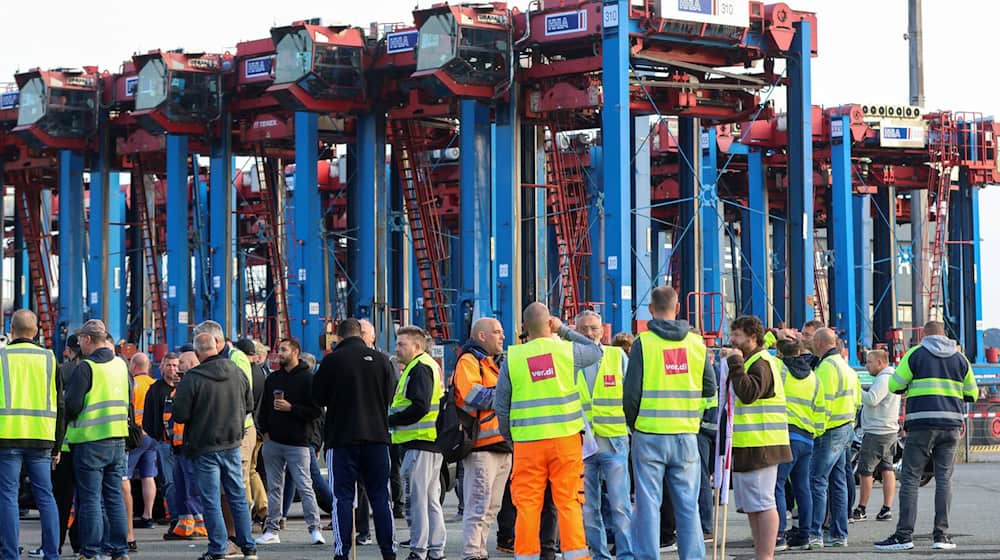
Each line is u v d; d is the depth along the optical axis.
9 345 28.05
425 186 96.50
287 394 33.91
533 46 82.00
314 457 36.62
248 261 135.00
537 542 25.31
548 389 25.22
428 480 29.66
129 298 130.12
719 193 115.50
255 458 37.34
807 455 31.89
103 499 30.50
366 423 28.30
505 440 26.61
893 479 38.78
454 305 93.25
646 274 84.69
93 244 104.50
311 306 89.75
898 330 106.38
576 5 78.62
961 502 43.78
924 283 109.50
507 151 83.50
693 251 86.75
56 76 102.12
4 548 27.77
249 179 121.88
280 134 97.06
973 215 110.94
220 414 29.89
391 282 105.38
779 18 80.88
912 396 31.95
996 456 64.81
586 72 81.75
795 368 31.80
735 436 26.56
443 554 30.27
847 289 98.56
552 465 25.28
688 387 25.83
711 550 32.25
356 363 28.41
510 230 82.88
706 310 102.19
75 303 106.12
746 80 83.38
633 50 77.94
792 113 82.62
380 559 31.77
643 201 85.50
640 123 88.25
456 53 81.19
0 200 114.44
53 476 30.66
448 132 101.12
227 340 34.72
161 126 95.75
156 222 114.25
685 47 80.69
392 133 95.94
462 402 28.23
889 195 113.50
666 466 25.95
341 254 123.69
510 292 82.62
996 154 107.19
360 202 91.81
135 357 37.84
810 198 82.00
